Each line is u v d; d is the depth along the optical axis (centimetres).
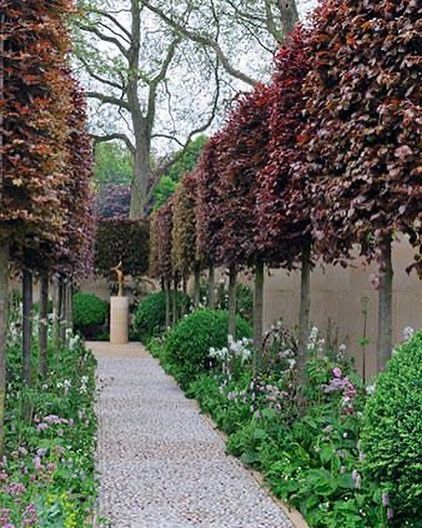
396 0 365
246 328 1070
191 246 1318
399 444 351
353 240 410
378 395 372
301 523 460
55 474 459
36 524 333
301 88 561
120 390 1091
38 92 469
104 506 500
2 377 488
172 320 1766
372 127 376
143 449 685
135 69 2034
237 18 1655
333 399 609
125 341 1958
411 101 354
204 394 923
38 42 462
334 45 428
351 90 389
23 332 679
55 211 499
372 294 771
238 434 666
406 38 351
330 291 920
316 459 528
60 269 707
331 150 420
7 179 454
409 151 339
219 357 951
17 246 553
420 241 364
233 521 468
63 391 707
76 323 2025
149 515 480
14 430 531
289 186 562
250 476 584
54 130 483
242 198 754
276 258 728
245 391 771
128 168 3600
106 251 2111
